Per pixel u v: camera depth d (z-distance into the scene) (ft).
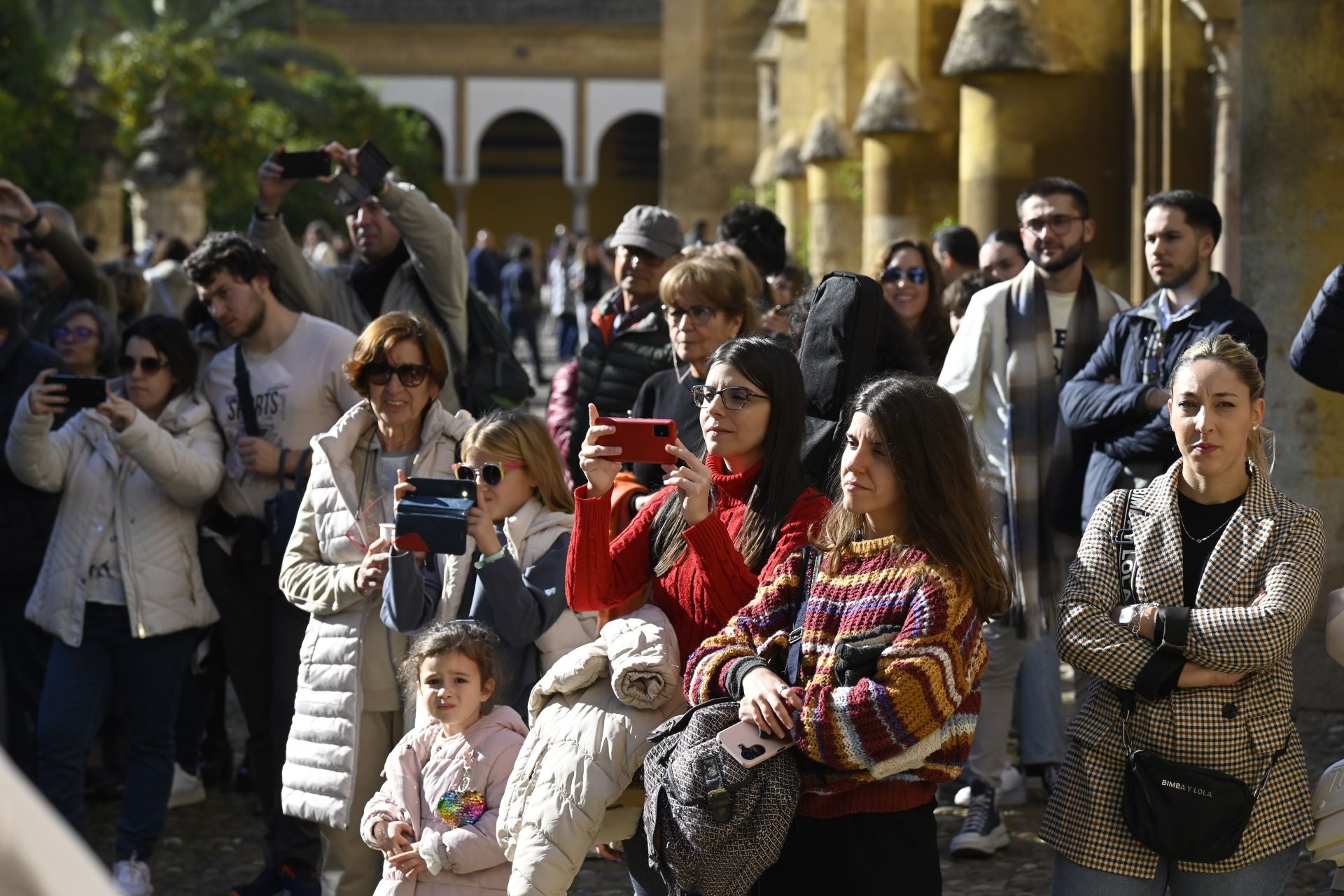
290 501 23.66
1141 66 46.24
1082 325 26.84
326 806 20.21
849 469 14.89
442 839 17.85
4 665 26.23
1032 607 25.53
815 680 14.44
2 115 103.71
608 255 140.05
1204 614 15.47
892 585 14.48
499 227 290.76
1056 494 25.89
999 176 47.32
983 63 45.96
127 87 142.51
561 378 30.19
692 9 139.23
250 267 24.54
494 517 19.84
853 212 80.43
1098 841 16.01
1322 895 22.59
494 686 18.48
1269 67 31.71
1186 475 16.37
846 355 19.48
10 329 27.43
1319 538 15.97
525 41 265.34
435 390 21.50
